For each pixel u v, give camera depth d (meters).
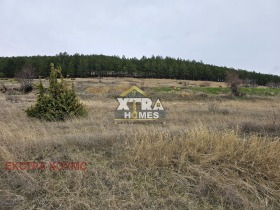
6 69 69.44
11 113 9.98
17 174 4.01
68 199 3.55
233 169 4.42
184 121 9.07
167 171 4.31
